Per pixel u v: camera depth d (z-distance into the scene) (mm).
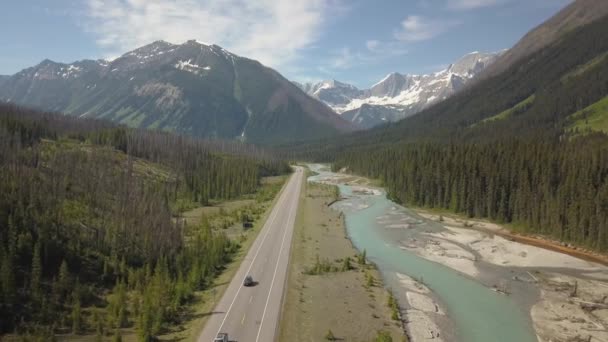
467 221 129250
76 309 50281
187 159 185500
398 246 99000
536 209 112000
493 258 89250
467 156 151750
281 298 60281
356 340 49562
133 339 47125
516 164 130250
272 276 69938
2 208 66938
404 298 64812
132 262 70250
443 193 149000
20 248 59781
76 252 66500
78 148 145125
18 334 46219
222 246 83188
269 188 188875
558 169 121812
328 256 85562
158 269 65188
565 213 104750
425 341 51062
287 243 92500
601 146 139125
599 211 95938
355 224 124000
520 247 97875
